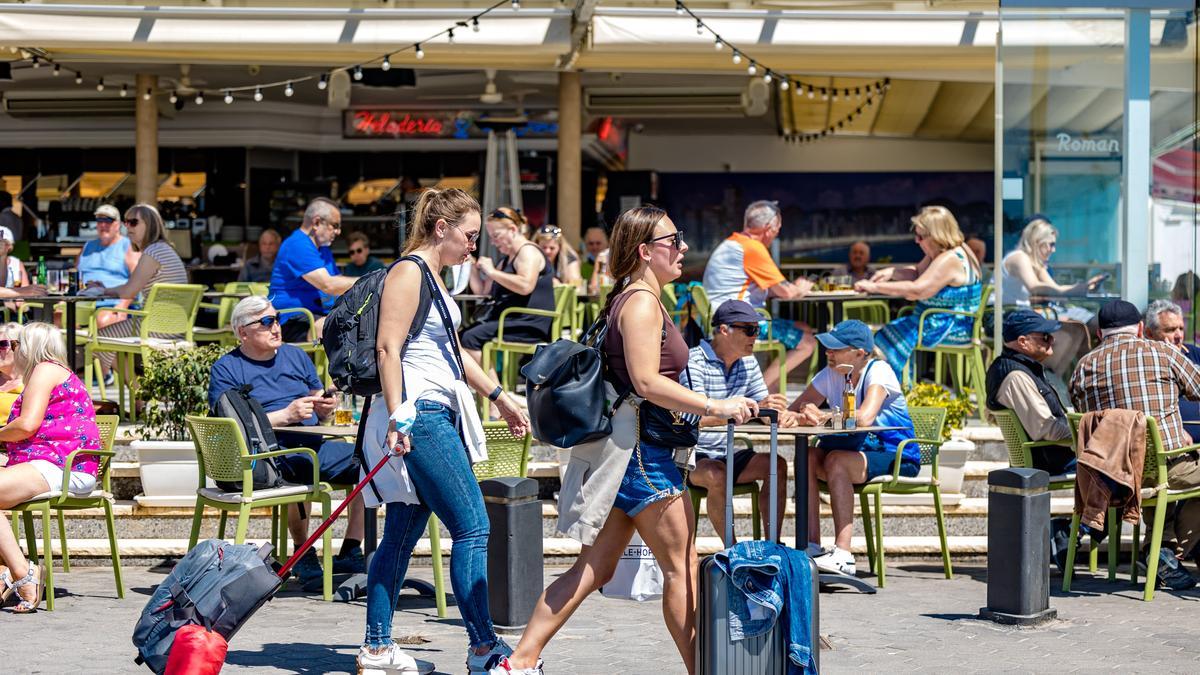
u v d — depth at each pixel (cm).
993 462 1149
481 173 2250
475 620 645
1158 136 1168
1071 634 798
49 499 862
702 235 2586
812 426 873
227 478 865
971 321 1260
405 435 627
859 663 726
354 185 2256
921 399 1120
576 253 1659
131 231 1310
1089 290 1170
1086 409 971
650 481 596
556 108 2122
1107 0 1162
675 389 589
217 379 933
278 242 1762
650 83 1967
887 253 2594
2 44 1294
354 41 1275
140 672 693
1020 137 1172
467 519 650
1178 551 968
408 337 651
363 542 949
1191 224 1169
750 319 910
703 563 593
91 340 1223
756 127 2456
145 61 1546
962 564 1030
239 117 2139
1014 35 1166
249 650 737
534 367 594
